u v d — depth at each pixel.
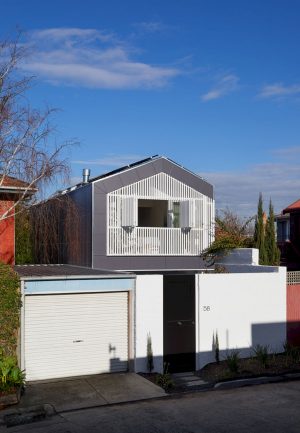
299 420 9.46
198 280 14.85
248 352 15.39
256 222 23.97
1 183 16.02
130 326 14.11
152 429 9.15
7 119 16.02
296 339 16.25
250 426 9.16
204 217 25.14
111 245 23.03
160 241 24.14
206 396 11.56
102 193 22.95
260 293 15.70
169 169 24.45
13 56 16.61
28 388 12.30
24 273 14.34
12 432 9.30
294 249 28.20
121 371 14.00
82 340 13.63
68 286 13.40
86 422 9.73
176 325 14.50
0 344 12.29
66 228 23.81
